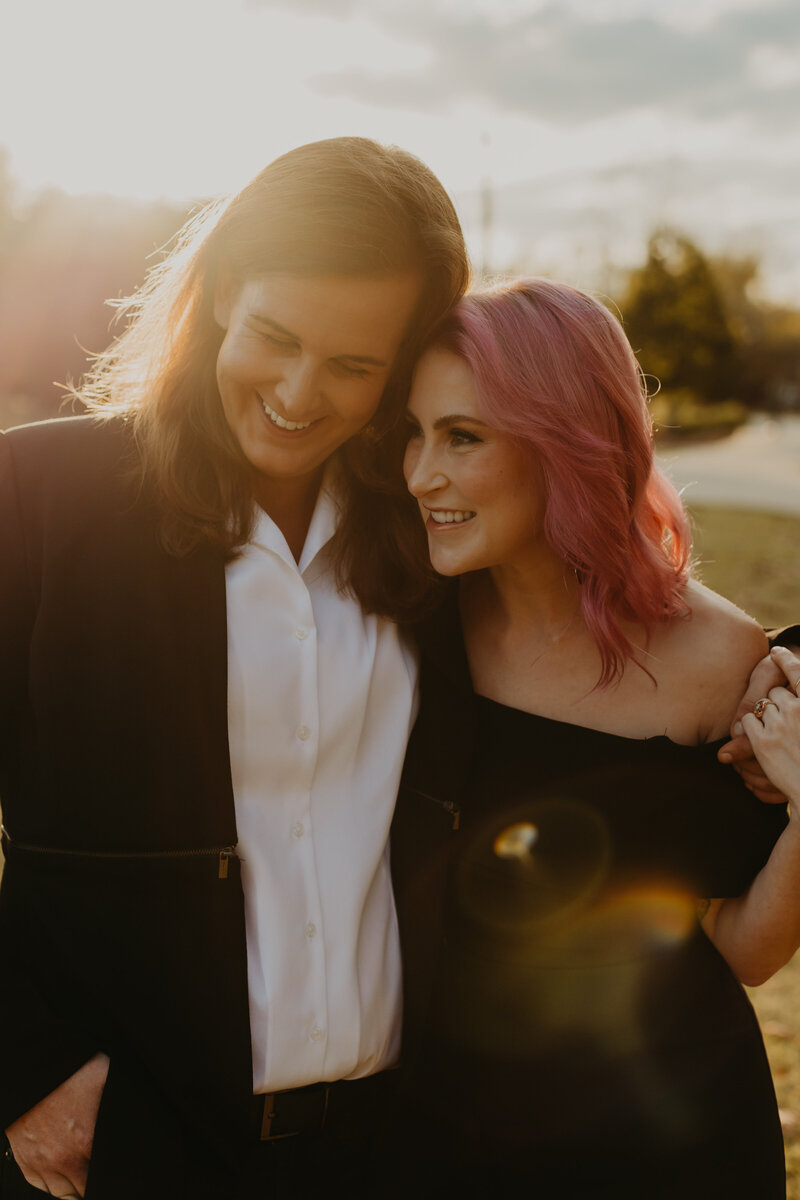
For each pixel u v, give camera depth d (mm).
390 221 1481
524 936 1832
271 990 1580
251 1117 1585
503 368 1640
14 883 1586
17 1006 1539
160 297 1663
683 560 1923
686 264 37562
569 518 1706
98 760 1525
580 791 1828
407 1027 1747
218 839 1542
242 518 1593
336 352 1490
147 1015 1527
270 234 1447
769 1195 1733
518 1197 1770
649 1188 1709
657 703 1835
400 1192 1756
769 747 1714
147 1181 1523
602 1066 1760
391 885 1804
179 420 1572
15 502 1551
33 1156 1532
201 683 1553
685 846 1809
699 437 38156
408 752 1830
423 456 1707
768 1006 3523
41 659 1512
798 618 8477
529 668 1904
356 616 1735
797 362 62125
